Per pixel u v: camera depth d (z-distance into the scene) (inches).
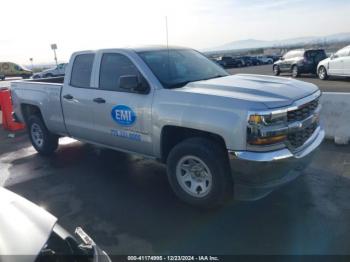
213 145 143.7
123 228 143.3
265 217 146.3
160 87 161.2
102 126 191.3
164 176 199.9
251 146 131.5
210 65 201.0
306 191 168.7
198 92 148.0
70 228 144.9
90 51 198.1
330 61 661.3
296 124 138.2
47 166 229.5
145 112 163.8
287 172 140.6
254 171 132.4
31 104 244.2
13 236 71.1
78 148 268.1
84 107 198.7
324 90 533.0
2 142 307.9
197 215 151.0
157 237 135.4
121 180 197.0
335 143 245.8
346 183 176.6
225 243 129.3
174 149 155.3
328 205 153.9
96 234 139.4
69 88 208.7
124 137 179.5
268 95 139.9
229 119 134.3
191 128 147.5
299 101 141.5
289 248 124.0
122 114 175.5
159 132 159.5
